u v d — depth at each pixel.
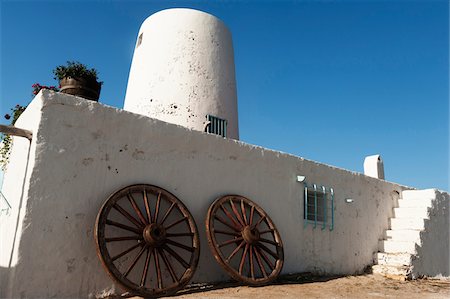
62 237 5.36
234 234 7.25
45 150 5.40
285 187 9.02
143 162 6.51
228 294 6.13
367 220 11.19
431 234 11.48
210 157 7.59
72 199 5.55
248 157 8.34
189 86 9.74
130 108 10.09
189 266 6.31
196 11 10.70
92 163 5.87
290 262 8.64
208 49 10.43
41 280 5.07
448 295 8.00
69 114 5.75
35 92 7.64
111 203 5.73
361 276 9.81
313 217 9.61
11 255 5.08
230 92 10.62
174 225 6.52
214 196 7.46
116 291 5.75
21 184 5.41
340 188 10.54
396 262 10.45
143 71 10.08
